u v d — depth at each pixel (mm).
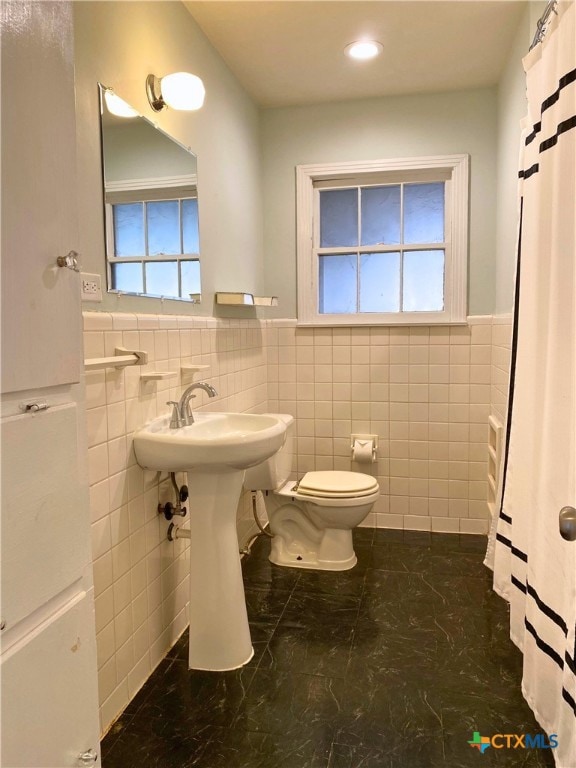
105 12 1590
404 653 1896
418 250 3098
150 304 1856
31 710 691
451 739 1488
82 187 1477
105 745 1481
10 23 642
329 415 3209
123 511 1646
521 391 1710
